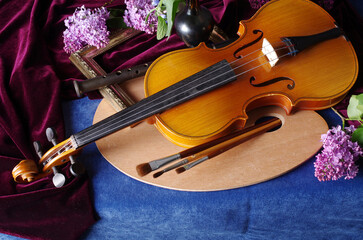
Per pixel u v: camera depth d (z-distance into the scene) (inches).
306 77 32.0
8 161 32.2
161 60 32.6
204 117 30.2
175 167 29.5
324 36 33.3
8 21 41.3
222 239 33.8
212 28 35.2
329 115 32.8
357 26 38.6
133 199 30.7
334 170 28.8
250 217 31.6
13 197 30.1
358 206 31.0
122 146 31.7
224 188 29.9
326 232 33.2
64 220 30.8
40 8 41.1
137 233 32.9
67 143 29.5
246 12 39.8
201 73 31.4
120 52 37.4
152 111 29.9
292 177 30.6
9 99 34.5
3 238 32.6
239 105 30.7
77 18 36.7
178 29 35.0
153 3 33.9
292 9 35.4
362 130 29.6
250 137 31.0
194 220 31.2
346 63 32.7
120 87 34.4
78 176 29.7
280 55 32.7
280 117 32.6
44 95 35.0
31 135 33.3
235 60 32.9
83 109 35.3
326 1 38.1
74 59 36.5
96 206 31.1
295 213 31.3
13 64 37.8
